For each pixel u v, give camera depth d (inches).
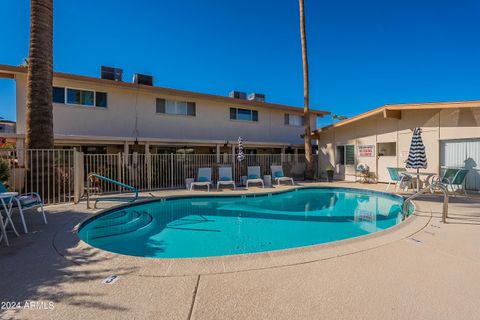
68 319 98.7
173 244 243.0
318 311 103.3
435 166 487.5
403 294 115.8
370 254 162.2
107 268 143.4
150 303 109.2
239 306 106.8
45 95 356.5
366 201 439.2
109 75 589.0
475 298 112.7
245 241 250.5
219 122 719.1
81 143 536.7
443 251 167.5
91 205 337.7
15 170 376.2
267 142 737.0
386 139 573.3
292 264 147.5
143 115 611.2
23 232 214.1
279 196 484.4
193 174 573.3
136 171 502.3
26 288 122.4
